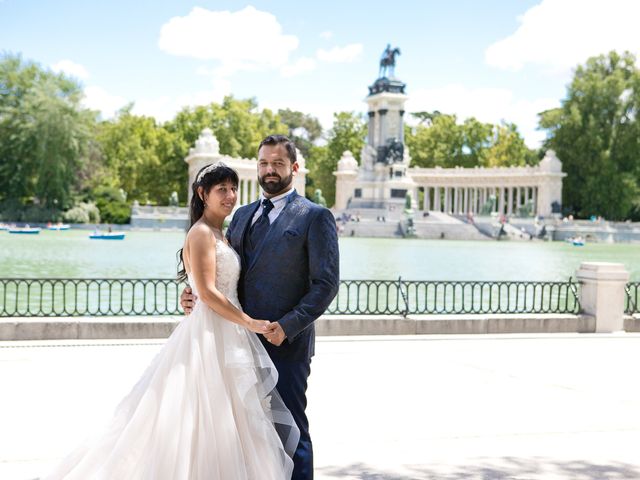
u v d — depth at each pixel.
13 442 8.14
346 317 17.17
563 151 118.31
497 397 11.03
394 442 8.55
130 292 29.16
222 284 6.02
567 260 59.16
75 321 15.27
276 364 6.22
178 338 5.95
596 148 113.94
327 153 139.12
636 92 113.69
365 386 11.62
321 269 6.07
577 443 8.65
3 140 103.19
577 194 120.06
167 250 56.31
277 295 6.20
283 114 174.62
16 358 13.11
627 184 111.25
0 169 101.81
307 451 6.22
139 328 15.58
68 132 100.88
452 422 9.51
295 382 6.23
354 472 7.41
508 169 124.44
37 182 101.50
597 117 115.44
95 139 113.44
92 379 11.46
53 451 7.84
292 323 5.89
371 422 9.44
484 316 18.08
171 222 102.12
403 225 101.75
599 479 7.33
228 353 5.85
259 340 6.13
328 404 10.36
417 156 142.50
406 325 17.42
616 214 114.00
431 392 11.28
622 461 7.97
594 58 119.88
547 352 15.34
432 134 142.38
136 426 5.65
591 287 18.97
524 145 144.75
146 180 119.31
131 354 13.69
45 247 57.06
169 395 5.66
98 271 38.53
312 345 6.45
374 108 114.31
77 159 104.06
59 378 11.51
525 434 9.00
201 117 124.56
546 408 10.38
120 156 120.50
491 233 104.69
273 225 6.27
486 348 15.68
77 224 99.62
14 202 101.25
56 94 103.50
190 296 6.16
